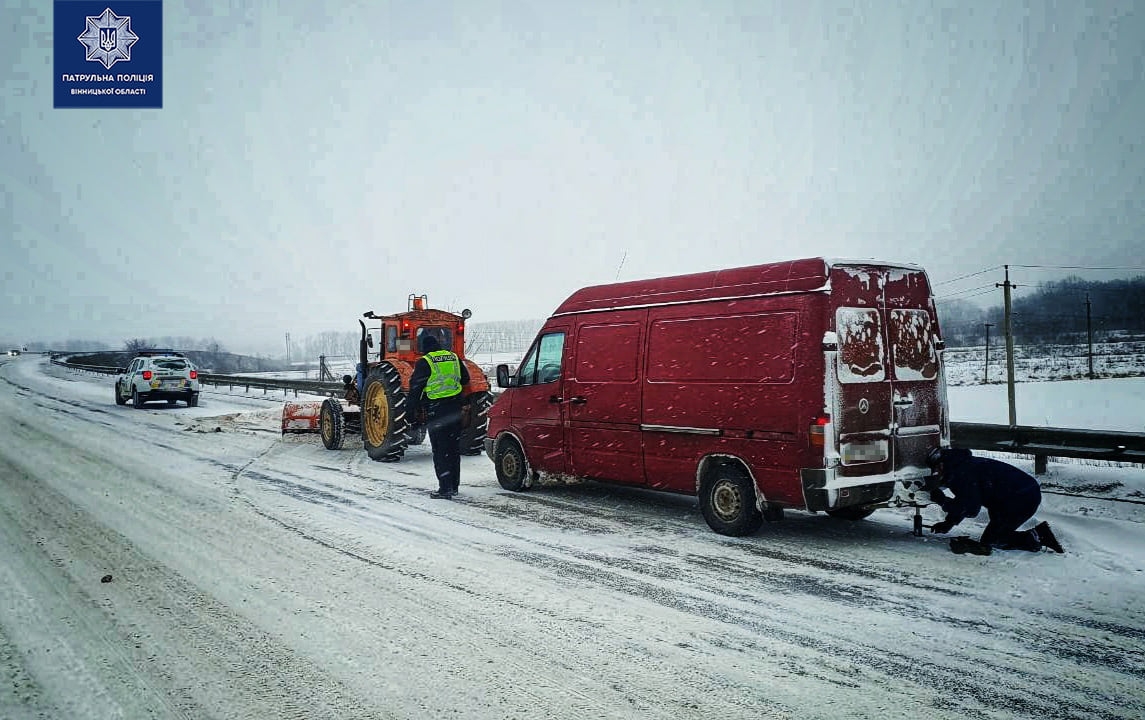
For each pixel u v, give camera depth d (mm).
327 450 12258
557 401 7957
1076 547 5609
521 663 3631
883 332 6062
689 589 4777
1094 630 3980
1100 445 6980
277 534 6297
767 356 5996
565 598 4605
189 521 6789
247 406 22391
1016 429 7602
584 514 7168
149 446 12422
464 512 7258
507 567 5301
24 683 3439
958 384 28125
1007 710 3098
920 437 6234
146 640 3947
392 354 11828
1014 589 4695
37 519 6840
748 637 3947
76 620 4246
